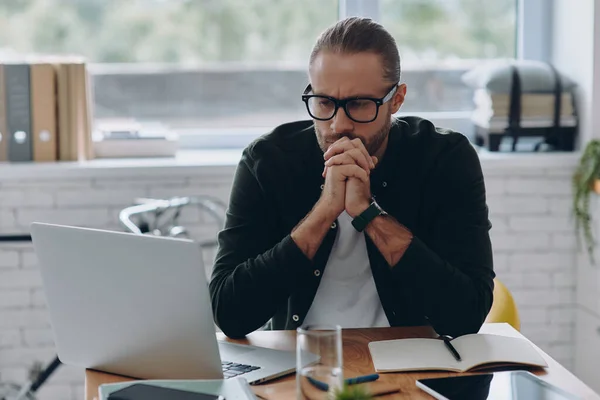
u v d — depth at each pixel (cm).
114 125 392
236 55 403
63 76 369
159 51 400
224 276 223
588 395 170
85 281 180
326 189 217
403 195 241
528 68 390
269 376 180
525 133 388
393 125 243
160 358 179
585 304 384
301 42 404
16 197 369
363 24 217
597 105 379
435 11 407
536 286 393
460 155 240
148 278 172
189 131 409
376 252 231
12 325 377
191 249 166
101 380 185
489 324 222
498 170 383
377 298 237
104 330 183
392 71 219
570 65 396
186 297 170
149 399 159
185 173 371
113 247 174
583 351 387
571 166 384
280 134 249
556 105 387
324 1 402
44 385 378
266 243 239
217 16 400
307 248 216
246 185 241
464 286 215
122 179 372
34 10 391
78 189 371
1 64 364
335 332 146
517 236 389
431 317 217
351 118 216
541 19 411
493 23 411
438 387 169
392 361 186
